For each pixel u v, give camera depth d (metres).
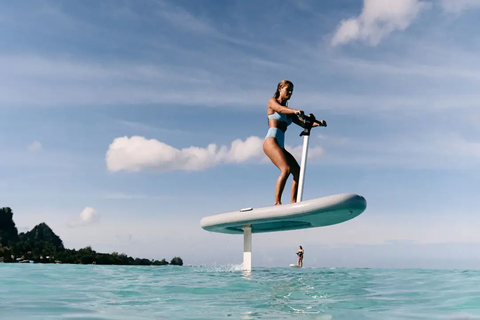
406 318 4.14
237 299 5.35
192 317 4.09
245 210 10.11
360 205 9.09
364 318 4.14
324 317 4.16
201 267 12.40
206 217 11.16
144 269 11.44
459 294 5.86
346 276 8.85
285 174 9.82
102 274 9.45
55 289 6.50
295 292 6.04
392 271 10.29
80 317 4.10
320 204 8.91
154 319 3.99
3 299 5.39
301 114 9.50
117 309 4.58
